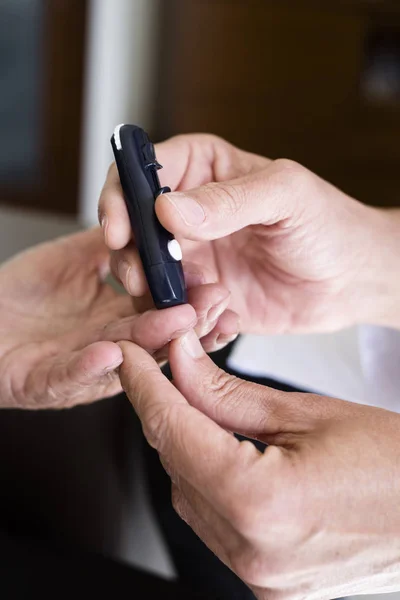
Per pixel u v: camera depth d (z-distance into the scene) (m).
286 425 0.41
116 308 0.57
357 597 0.53
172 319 0.44
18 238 0.76
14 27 1.90
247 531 0.37
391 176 2.11
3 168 2.01
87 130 2.02
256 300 0.58
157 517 0.63
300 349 0.63
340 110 1.99
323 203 0.51
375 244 0.54
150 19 1.93
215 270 0.57
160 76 1.96
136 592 0.55
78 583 0.56
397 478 0.38
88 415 0.62
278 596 0.40
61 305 0.58
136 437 0.63
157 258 0.45
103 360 0.43
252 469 0.38
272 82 1.90
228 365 0.62
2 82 1.94
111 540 0.65
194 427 0.39
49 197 2.04
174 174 0.55
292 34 1.87
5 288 0.58
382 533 0.37
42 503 0.64
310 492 0.37
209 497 0.38
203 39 1.87
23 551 0.58
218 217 0.44
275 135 1.94
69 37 1.91
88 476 0.63
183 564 0.63
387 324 0.59
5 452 0.64
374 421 0.40
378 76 2.05
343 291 0.56
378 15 1.95
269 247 0.54
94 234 0.61
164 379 0.42
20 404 0.53
